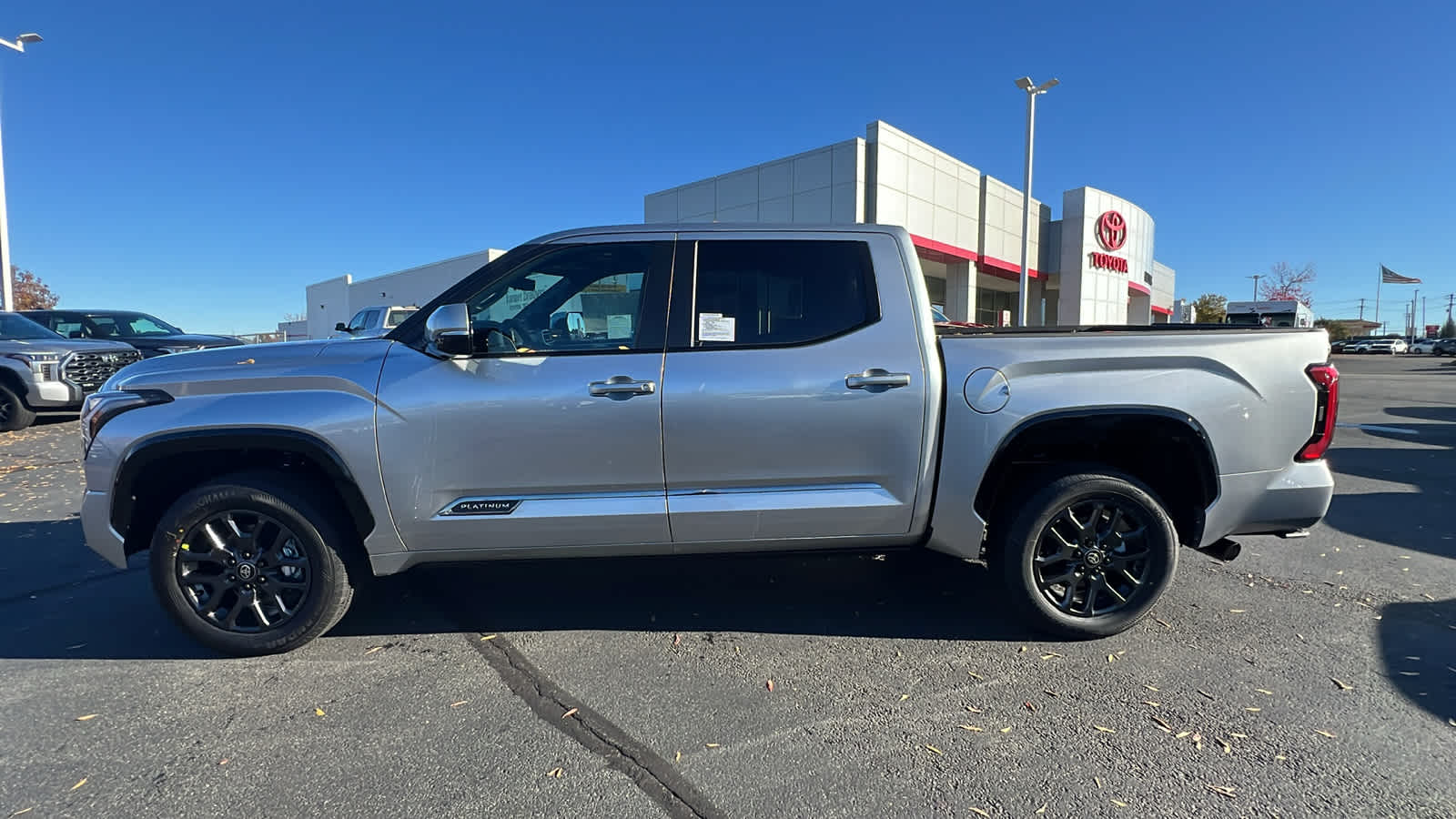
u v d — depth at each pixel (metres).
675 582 4.24
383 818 2.25
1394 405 14.66
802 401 3.20
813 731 2.71
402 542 3.20
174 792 2.37
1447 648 3.35
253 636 3.24
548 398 3.13
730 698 2.95
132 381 3.22
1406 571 4.37
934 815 2.25
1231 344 3.32
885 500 3.29
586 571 4.43
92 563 4.62
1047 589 3.41
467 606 3.90
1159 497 3.41
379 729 2.73
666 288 3.33
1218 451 3.28
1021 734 2.68
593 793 2.36
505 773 2.47
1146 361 3.28
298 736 2.68
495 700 2.94
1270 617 3.71
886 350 3.27
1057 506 3.29
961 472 3.27
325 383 3.14
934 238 25.06
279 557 3.23
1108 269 32.16
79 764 2.51
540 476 3.17
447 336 3.03
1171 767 2.48
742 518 3.26
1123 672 3.14
